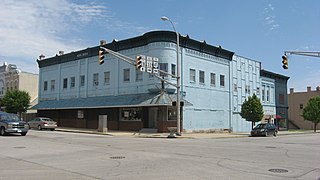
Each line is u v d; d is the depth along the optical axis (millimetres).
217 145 20516
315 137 34000
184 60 37406
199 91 39250
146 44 36844
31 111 60656
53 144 20203
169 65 35281
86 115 43500
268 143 23094
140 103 34562
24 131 28141
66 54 47188
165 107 35156
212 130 40719
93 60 43406
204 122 39625
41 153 15422
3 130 27781
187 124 37094
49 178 9375
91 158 13680
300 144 22484
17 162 12516
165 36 35406
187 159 13445
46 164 12016
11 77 63719
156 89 35156
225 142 23719
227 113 43656
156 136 30469
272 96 55938
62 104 45844
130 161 12820
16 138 24984
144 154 15133
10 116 28984
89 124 43000
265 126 36281
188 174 10055
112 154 15094
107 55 41438
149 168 11148
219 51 42875
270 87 55531
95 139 25344
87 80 43938
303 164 12312
